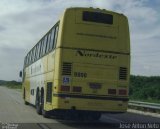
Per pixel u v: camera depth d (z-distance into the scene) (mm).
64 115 18188
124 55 16859
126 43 16938
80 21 16578
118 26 16922
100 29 16703
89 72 16422
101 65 16562
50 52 18453
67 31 16453
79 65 16359
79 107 16188
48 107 17938
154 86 48906
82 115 18047
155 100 38156
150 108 28219
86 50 16484
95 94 16359
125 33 16969
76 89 16219
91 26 16625
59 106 16062
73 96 16156
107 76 16578
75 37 16469
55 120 19172
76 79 16266
